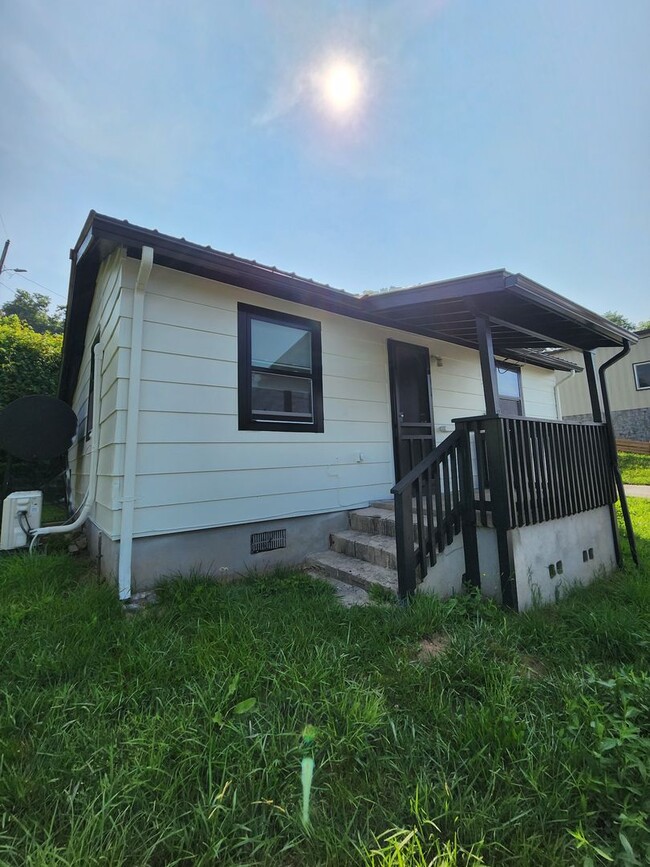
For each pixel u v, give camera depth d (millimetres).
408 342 5578
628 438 14562
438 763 1432
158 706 1724
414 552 2980
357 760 1425
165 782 1320
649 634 2307
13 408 5500
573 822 1210
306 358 4457
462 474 3355
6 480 6508
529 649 2330
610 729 1542
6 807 1230
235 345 3898
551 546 3486
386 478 5109
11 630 2357
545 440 3621
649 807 1222
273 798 1279
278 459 4133
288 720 1619
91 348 5664
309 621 2559
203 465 3635
